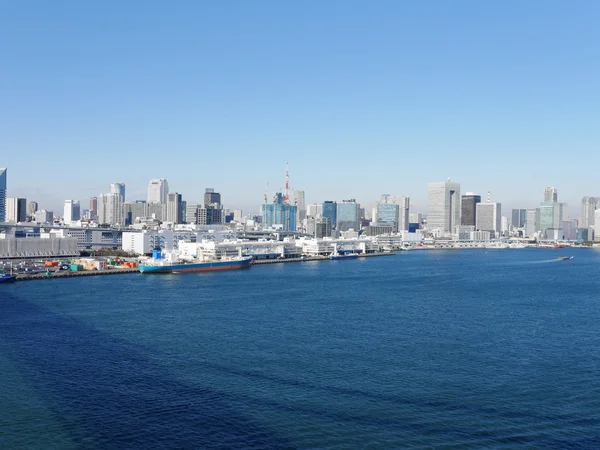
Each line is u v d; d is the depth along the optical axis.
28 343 121.06
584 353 114.00
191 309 165.00
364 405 84.44
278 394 89.00
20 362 106.56
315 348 117.44
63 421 79.00
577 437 73.75
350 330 135.50
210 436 74.31
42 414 81.31
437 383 94.31
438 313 160.25
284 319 149.38
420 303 179.38
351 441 72.81
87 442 72.75
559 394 89.19
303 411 82.19
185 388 91.81
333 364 105.56
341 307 170.12
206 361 107.50
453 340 125.19
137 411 82.38
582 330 136.62
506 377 97.69
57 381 95.56
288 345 120.00
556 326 141.62
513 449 70.56
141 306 169.88
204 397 87.75
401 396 88.12
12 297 187.62
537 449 70.50
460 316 155.38
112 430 76.12
